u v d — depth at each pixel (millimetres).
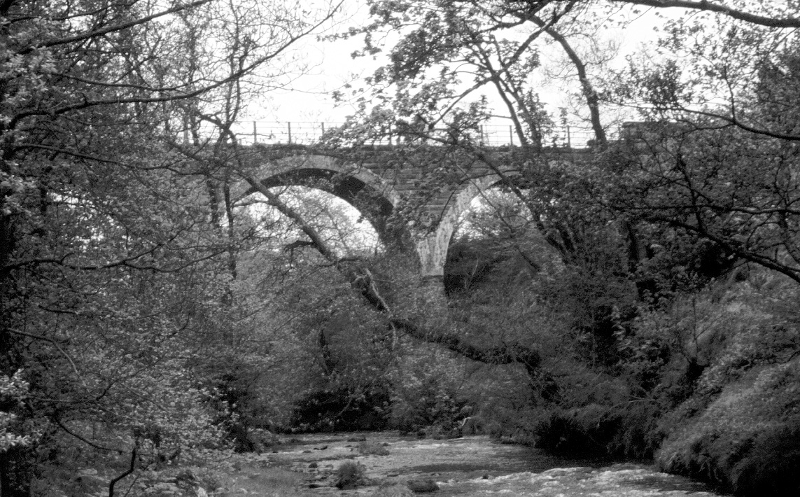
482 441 30344
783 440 13648
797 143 11656
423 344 30953
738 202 12148
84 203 7898
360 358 29672
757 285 15055
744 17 12117
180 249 8609
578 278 22250
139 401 8312
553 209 15445
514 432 28359
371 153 21578
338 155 21219
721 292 19562
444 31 18828
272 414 25312
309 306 25984
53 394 8016
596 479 17344
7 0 7047
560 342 24031
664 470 17422
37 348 8070
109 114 8328
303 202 23750
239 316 15609
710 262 18828
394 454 27422
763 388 15047
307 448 31703
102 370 8133
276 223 18031
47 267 7961
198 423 10383
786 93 11695
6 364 7605
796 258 12352
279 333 24078
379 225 26703
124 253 8102
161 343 9086
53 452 8992
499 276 35750
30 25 7246
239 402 22469
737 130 12164
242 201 20281
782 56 11906
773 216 12359
